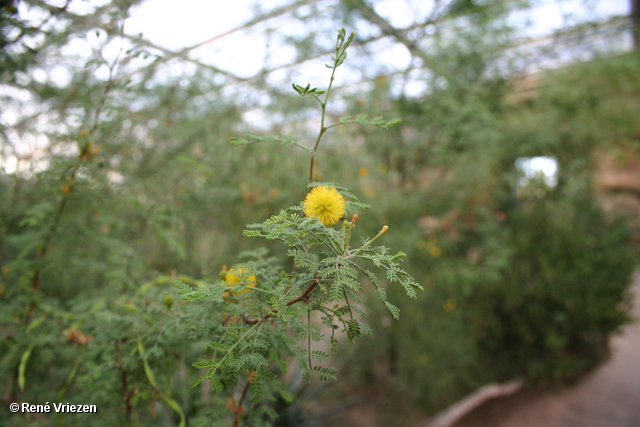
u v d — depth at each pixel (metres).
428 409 3.73
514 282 3.74
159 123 2.76
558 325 3.75
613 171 5.00
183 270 3.07
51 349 1.53
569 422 3.38
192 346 1.25
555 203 4.04
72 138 1.45
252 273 0.87
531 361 3.82
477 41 3.66
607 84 4.22
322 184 0.95
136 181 2.44
